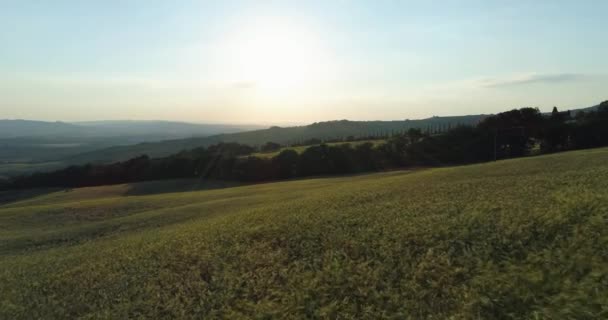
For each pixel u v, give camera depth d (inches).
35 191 4687.5
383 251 669.3
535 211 708.0
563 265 482.6
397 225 809.5
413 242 690.2
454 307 458.9
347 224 888.9
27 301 740.7
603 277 433.1
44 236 1583.4
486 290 470.3
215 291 637.3
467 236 656.4
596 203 674.8
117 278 790.5
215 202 2011.6
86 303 678.5
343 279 589.3
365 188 1615.4
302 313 513.3
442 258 590.2
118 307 632.4
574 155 1770.4
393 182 1713.8
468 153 4205.2
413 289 518.0
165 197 2532.0
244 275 680.4
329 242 773.9
